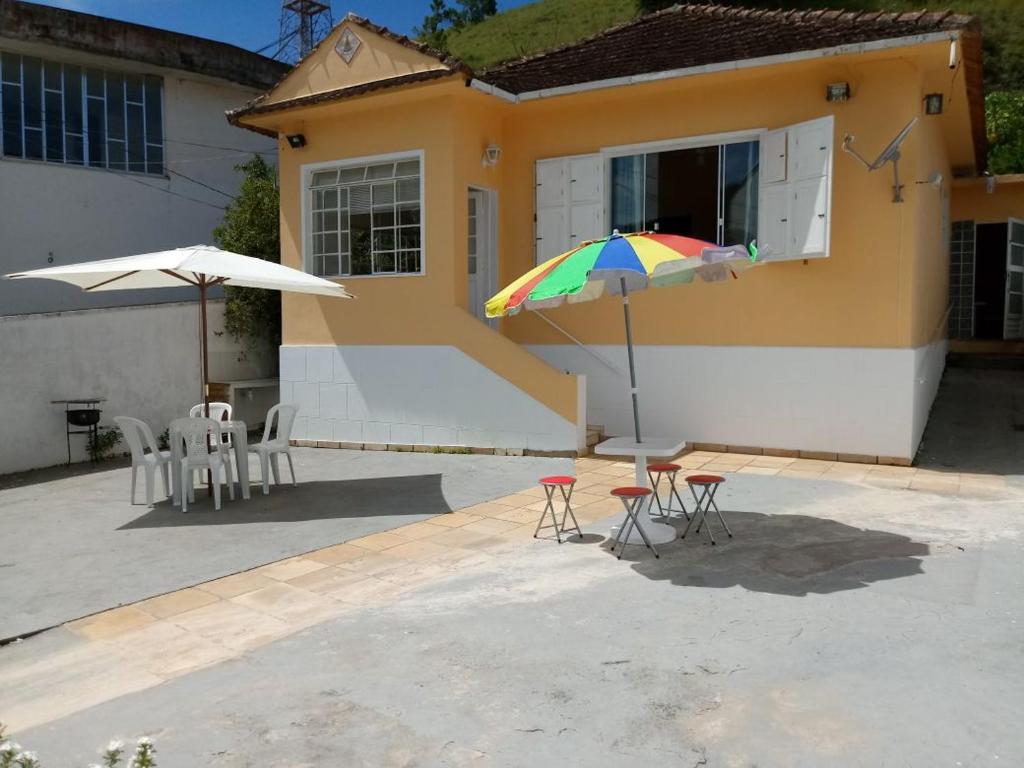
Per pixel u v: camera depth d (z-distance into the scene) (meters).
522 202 11.16
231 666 4.23
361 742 3.39
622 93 10.12
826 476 8.42
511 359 10.14
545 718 3.54
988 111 18.78
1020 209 15.09
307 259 11.70
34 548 6.64
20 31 13.23
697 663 4.03
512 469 9.34
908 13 8.73
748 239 9.80
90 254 14.73
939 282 12.67
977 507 7.03
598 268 5.38
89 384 11.21
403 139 10.68
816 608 4.70
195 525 7.23
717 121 9.77
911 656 4.02
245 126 11.79
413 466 9.75
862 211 8.95
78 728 3.61
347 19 10.62
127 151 15.27
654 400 10.30
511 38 50.81
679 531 6.52
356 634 4.58
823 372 9.26
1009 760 3.07
